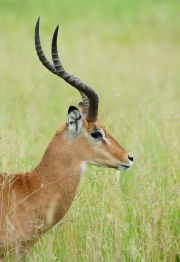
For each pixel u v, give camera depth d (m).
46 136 15.66
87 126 9.16
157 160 12.91
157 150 13.45
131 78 24.00
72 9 41.91
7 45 30.36
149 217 10.30
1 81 20.61
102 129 9.27
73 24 37.88
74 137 9.11
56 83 23.05
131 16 40.06
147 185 10.83
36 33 8.85
